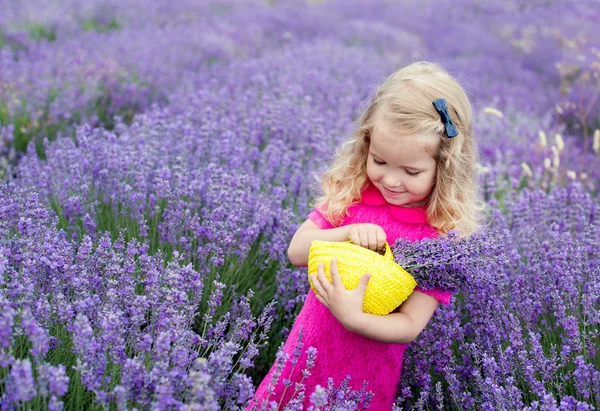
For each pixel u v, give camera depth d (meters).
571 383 2.60
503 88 9.48
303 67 8.29
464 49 13.18
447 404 2.78
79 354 1.93
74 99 6.32
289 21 13.66
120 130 5.11
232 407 2.06
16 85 6.32
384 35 13.40
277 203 3.75
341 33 13.30
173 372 1.89
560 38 12.15
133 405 1.97
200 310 3.07
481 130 6.83
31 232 2.59
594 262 3.25
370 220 2.37
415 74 2.23
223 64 9.34
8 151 5.18
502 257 2.37
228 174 3.70
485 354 2.54
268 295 3.40
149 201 3.50
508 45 13.18
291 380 2.38
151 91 7.37
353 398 2.32
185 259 3.17
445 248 2.12
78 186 3.60
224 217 3.28
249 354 2.25
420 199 2.22
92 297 2.39
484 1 17.19
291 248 2.43
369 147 2.29
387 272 2.09
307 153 4.97
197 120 5.34
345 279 2.11
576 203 4.24
